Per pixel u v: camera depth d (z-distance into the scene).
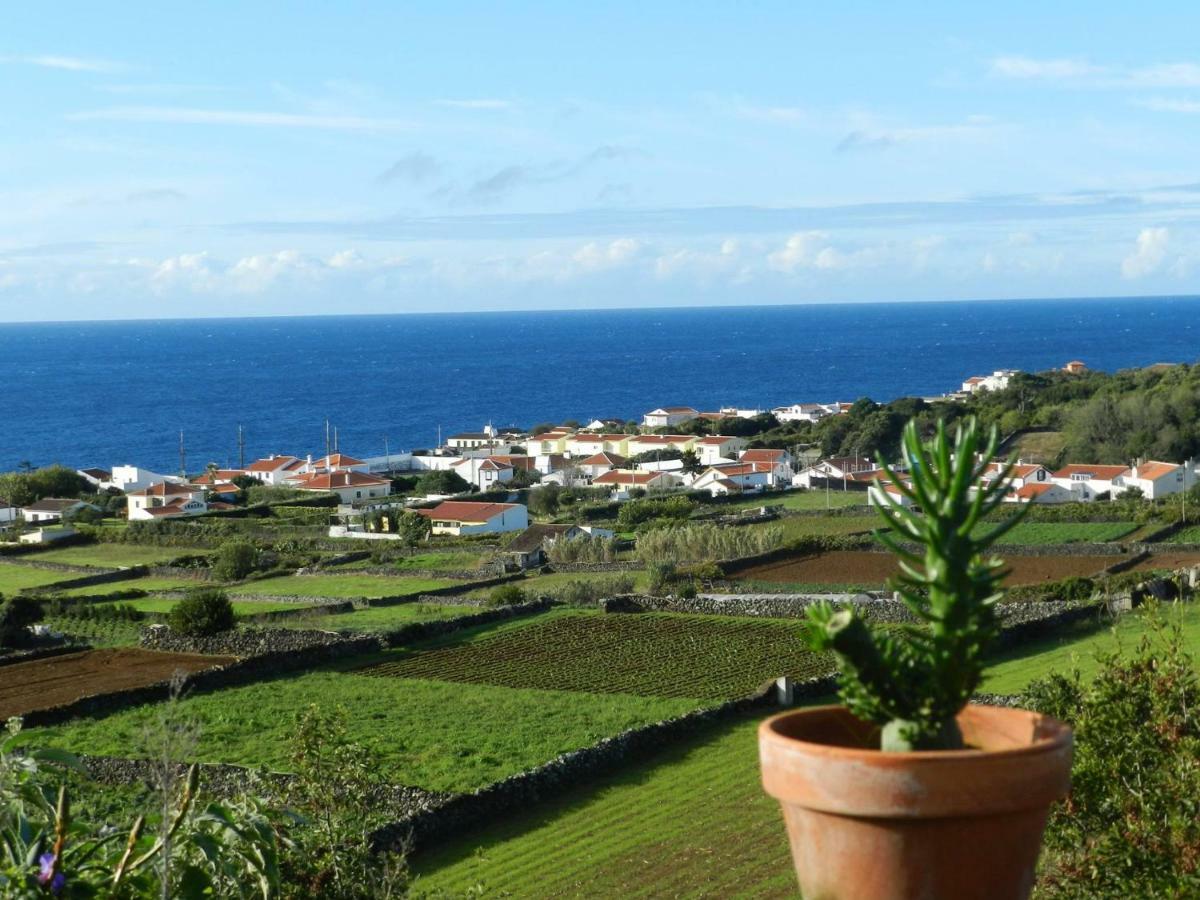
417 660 63.16
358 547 111.75
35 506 141.25
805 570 87.38
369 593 89.44
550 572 96.06
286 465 168.62
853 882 5.11
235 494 146.88
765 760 5.32
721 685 56.09
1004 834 5.07
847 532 102.12
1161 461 129.88
